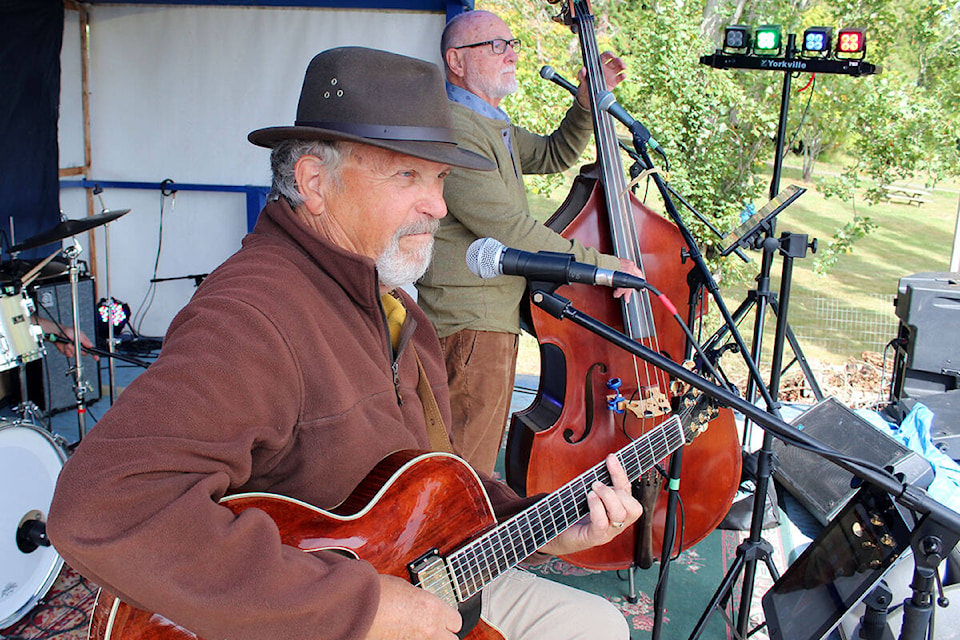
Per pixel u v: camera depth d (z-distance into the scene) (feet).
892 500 5.19
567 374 7.89
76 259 10.61
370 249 4.51
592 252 7.96
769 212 7.30
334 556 3.79
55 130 14.46
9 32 13.60
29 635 7.86
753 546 6.95
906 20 22.03
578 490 5.18
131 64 15.72
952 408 11.92
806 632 5.51
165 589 3.26
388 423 4.50
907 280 13.15
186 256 16.35
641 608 8.41
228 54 15.40
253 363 3.72
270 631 3.43
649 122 20.27
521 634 5.40
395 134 4.27
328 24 14.94
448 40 8.80
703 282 8.00
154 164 16.10
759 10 22.00
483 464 8.77
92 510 3.19
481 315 8.40
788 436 4.63
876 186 25.82
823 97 20.68
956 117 21.39
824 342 19.60
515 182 8.79
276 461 4.01
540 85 20.59
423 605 3.95
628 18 22.99
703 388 4.71
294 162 4.37
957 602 6.26
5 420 7.74
